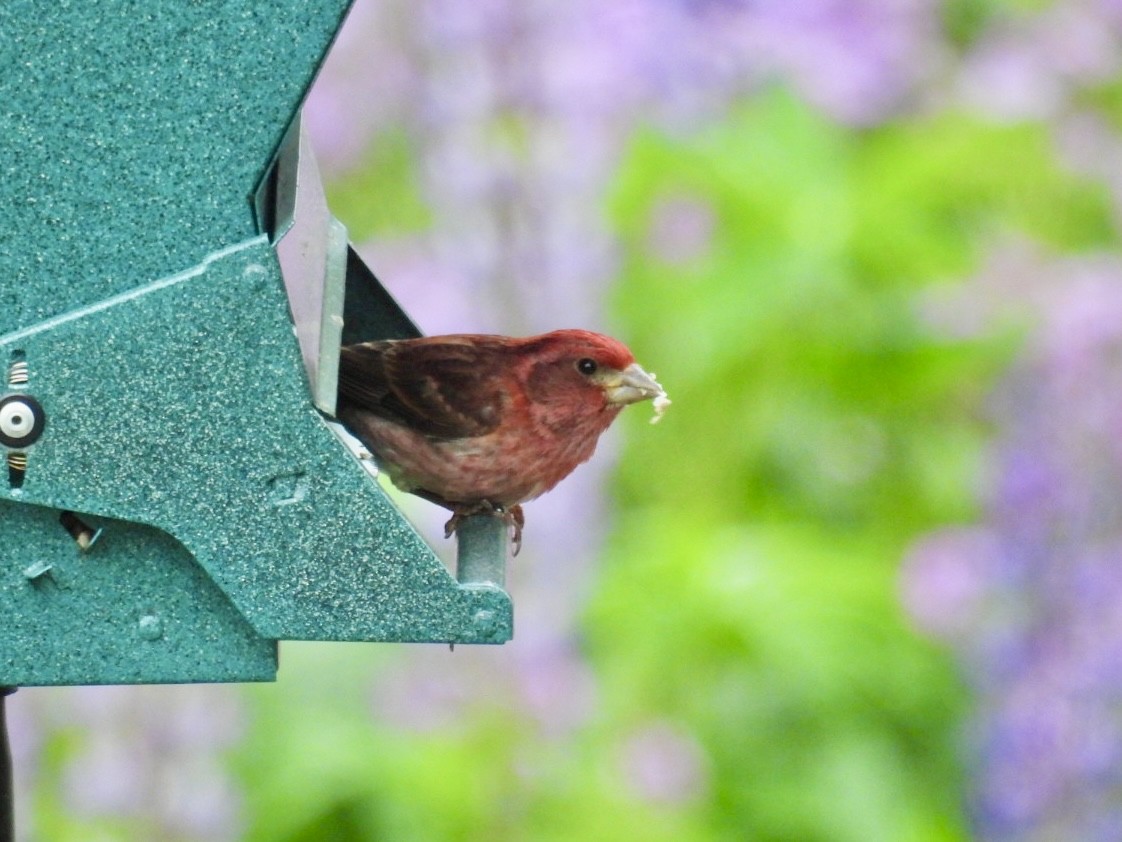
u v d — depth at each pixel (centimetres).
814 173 1159
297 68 627
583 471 1122
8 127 624
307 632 632
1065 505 1066
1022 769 1026
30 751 1041
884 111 1225
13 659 638
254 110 628
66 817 1033
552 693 1046
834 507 1154
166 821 1033
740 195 1149
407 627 633
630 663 1033
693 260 1162
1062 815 1027
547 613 1069
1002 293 1154
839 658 1024
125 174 628
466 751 1026
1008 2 1316
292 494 630
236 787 1036
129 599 639
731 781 1020
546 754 1029
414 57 1341
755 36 1206
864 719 1036
